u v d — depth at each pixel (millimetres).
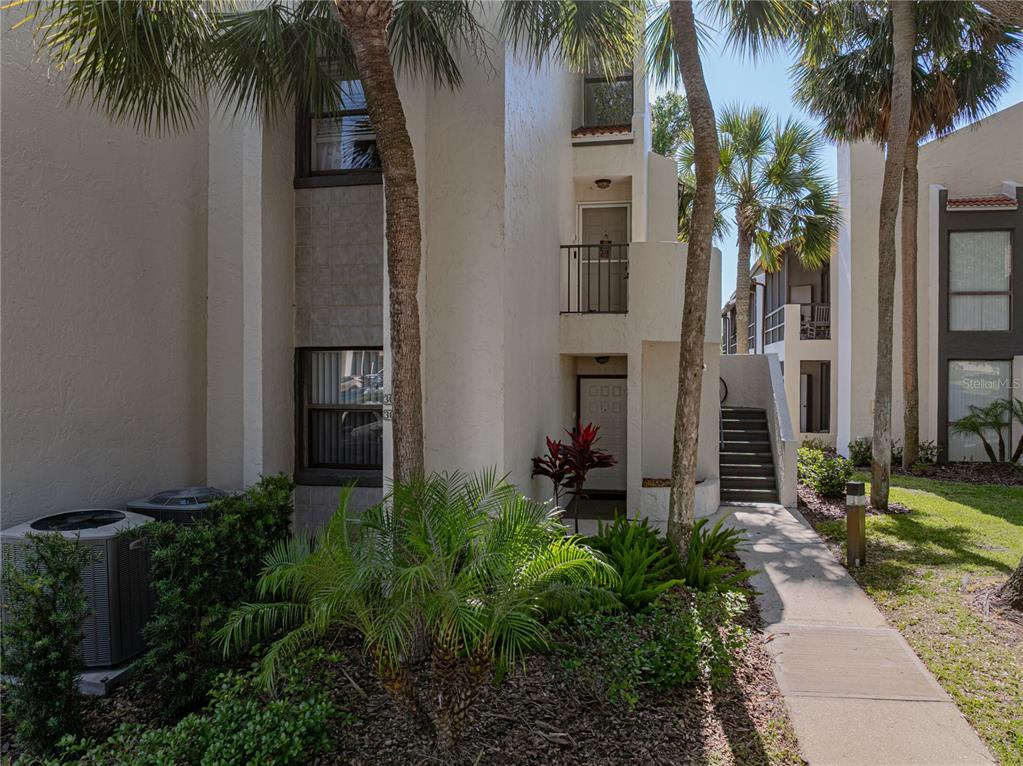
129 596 4688
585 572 4164
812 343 19312
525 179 7895
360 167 7414
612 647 4375
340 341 7297
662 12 7488
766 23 7332
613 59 7227
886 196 10266
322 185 7316
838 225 17797
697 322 6781
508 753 3611
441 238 7016
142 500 5926
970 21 11352
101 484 5711
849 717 4176
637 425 10195
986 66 12359
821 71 12812
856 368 16984
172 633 4066
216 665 4297
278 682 4016
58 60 5000
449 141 6992
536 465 8211
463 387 6957
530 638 3695
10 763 3729
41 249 5145
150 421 6301
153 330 6348
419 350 5199
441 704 3494
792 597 6570
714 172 6781
